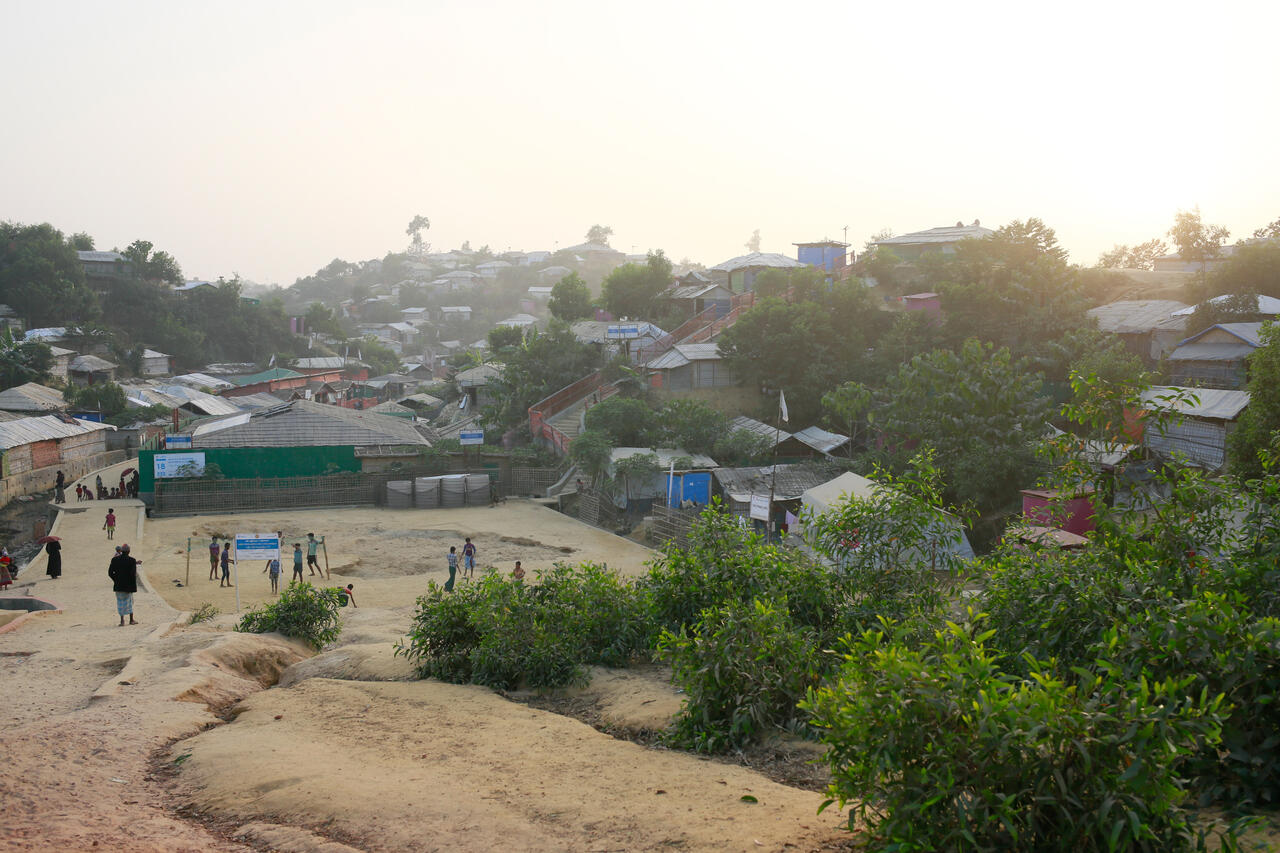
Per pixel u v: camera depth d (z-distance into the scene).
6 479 43.47
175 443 44.06
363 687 12.27
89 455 52.78
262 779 7.88
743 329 47.12
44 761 8.38
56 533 35.25
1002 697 5.36
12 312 85.00
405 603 26.22
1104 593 7.94
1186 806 6.09
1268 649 6.12
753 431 42.41
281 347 111.19
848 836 6.17
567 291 73.38
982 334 42.53
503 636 12.46
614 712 10.60
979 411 30.41
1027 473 28.52
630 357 54.84
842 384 43.81
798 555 12.33
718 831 6.32
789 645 9.33
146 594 24.52
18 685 12.61
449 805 7.06
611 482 39.78
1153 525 8.90
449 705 11.10
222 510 41.00
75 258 93.62
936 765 5.29
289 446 45.12
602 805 7.02
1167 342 41.34
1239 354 34.94
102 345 85.44
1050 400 30.66
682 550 13.04
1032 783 5.13
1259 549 7.98
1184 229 58.06
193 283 111.06
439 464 44.75
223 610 24.86
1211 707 5.14
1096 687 5.64
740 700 9.01
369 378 109.12
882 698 5.42
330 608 18.50
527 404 54.38
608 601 13.34
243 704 11.55
